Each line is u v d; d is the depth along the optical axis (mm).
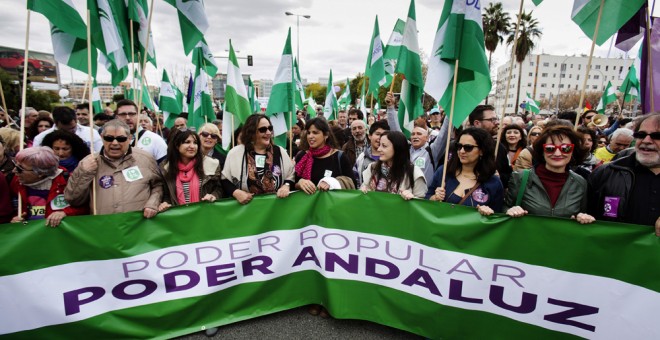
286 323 3014
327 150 3662
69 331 2549
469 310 2604
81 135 4871
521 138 4453
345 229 2908
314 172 3654
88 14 2654
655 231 2119
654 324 2143
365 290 2920
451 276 2613
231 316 2941
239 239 2871
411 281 2756
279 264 2998
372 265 2873
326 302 3012
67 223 2482
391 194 2754
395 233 2771
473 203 2805
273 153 3518
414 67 3922
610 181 2549
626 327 2213
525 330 2475
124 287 2652
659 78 3047
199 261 2807
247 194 2859
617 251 2209
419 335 2797
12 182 2971
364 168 4371
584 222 2256
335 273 2984
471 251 2543
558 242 2334
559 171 2600
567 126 2555
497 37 40594
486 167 2787
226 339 2816
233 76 3861
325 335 2861
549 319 2406
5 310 2395
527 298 2441
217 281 2869
